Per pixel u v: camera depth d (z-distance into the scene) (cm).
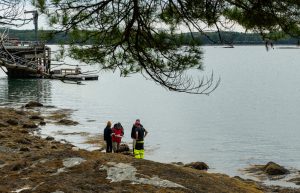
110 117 4538
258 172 2498
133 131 1969
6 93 6469
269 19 630
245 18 648
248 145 3288
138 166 1238
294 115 4884
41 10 699
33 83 7988
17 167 1222
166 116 4738
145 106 5553
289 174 2439
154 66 789
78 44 771
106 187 1069
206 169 2553
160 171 1224
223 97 6681
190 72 12050
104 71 813
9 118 3869
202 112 5097
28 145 2602
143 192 1051
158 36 764
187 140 3441
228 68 14438
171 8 735
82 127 3822
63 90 7256
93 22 759
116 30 779
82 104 5575
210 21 680
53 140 3094
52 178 1116
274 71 13038
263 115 4897
